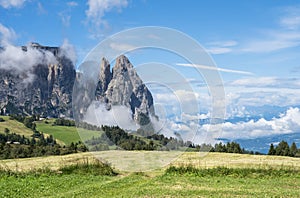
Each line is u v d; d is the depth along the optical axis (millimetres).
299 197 15672
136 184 19234
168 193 16125
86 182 19938
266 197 15352
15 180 20594
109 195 15891
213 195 15750
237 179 21953
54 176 22109
